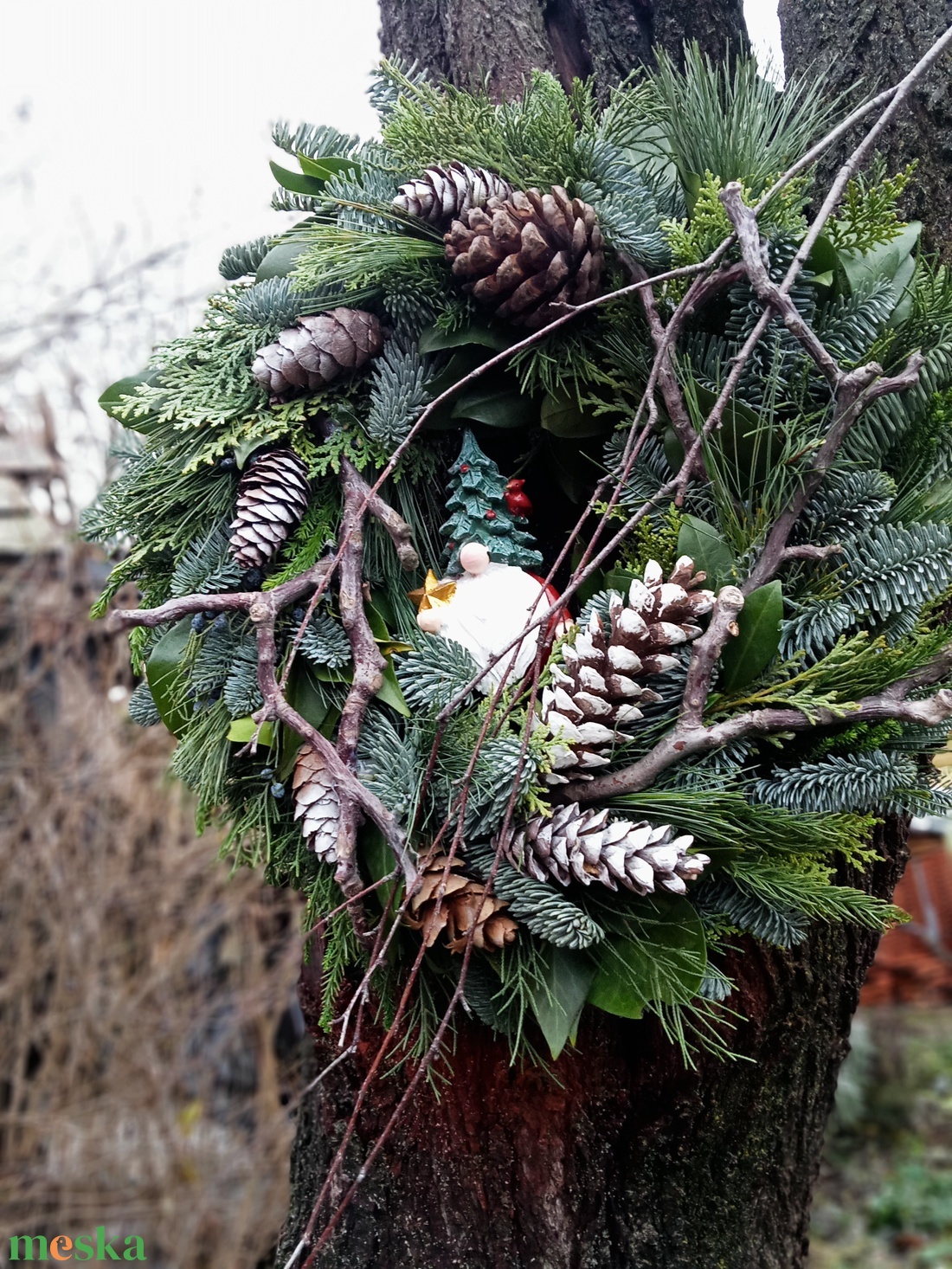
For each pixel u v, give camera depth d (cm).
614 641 36
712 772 37
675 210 44
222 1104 131
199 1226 124
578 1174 48
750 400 40
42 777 135
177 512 44
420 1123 49
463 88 55
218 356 43
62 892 133
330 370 41
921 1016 272
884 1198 181
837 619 38
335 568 39
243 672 40
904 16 50
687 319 41
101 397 45
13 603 140
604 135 43
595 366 43
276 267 45
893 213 39
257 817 42
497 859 34
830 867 43
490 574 40
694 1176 50
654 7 54
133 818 137
